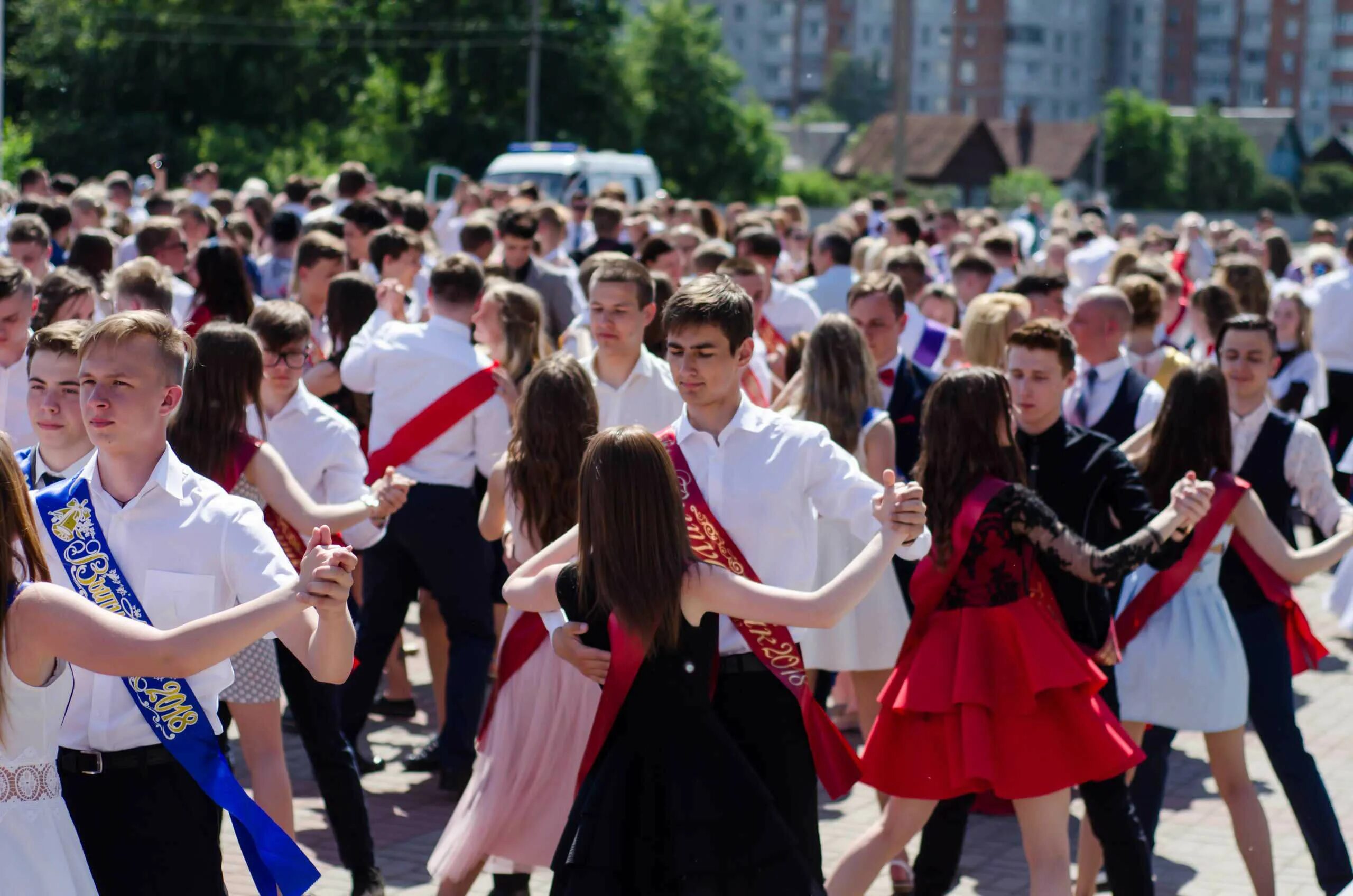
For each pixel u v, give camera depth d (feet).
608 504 10.28
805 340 21.66
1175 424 14.84
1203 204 290.97
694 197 193.36
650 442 10.34
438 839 17.24
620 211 37.11
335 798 15.03
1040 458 14.69
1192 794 19.60
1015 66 385.91
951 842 14.82
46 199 31.96
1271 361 16.26
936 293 27.43
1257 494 16.24
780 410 17.33
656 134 190.19
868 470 15.97
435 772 19.65
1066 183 286.25
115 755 9.97
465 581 18.22
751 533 11.70
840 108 373.81
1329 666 25.98
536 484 14.03
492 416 18.16
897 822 13.74
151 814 10.00
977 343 19.63
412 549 18.12
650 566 10.24
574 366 14.17
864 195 238.89
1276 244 47.78
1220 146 292.20
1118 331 19.10
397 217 35.83
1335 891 14.87
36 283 21.76
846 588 10.28
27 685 8.64
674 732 10.38
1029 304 20.54
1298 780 15.03
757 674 11.42
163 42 159.43
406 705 22.40
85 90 156.97
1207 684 14.61
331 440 16.22
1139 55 406.21
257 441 13.83
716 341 11.55
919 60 387.14
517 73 170.81
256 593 10.11
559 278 28.30
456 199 53.36
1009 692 12.75
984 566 12.99
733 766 10.39
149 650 8.64
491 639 18.61
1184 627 14.76
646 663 10.41
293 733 21.18
